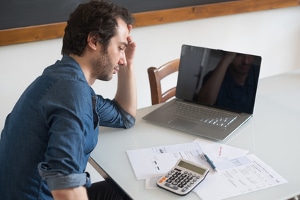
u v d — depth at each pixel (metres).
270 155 1.29
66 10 2.06
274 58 3.05
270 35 2.94
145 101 2.60
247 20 2.78
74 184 1.01
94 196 1.54
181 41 2.57
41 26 2.01
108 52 1.20
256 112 1.60
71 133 1.02
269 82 1.92
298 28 3.05
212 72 1.62
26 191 1.12
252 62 1.53
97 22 1.15
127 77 1.53
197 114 1.57
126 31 1.23
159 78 1.83
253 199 1.08
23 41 1.99
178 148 1.35
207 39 2.68
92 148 1.21
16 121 1.13
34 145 1.10
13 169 1.12
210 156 1.29
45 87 1.10
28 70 2.11
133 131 1.48
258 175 1.18
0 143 1.22
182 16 2.41
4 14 1.91
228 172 1.20
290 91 1.80
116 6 1.22
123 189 1.15
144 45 2.44
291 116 1.56
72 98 1.07
